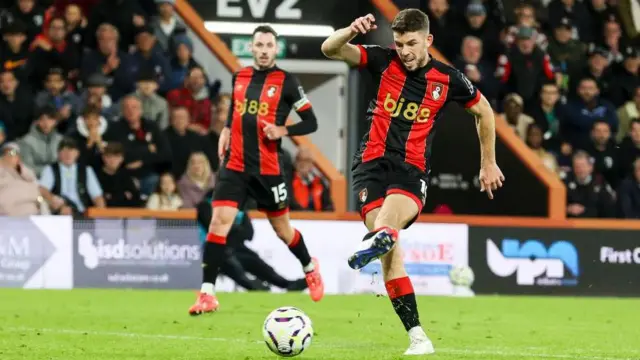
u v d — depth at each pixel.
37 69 55.94
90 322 34.38
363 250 21.41
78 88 56.38
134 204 53.31
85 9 58.59
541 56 61.81
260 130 36.06
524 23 62.94
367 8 61.69
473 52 60.84
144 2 58.88
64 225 50.28
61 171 52.22
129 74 56.66
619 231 54.03
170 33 58.31
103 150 52.97
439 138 59.62
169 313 38.06
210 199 48.97
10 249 49.94
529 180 59.22
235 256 50.50
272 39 36.34
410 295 24.08
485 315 40.78
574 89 63.22
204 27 60.78
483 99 24.66
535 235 53.28
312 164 55.69
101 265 50.50
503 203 59.62
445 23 61.44
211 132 56.53
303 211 54.25
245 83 36.31
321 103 62.62
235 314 38.00
